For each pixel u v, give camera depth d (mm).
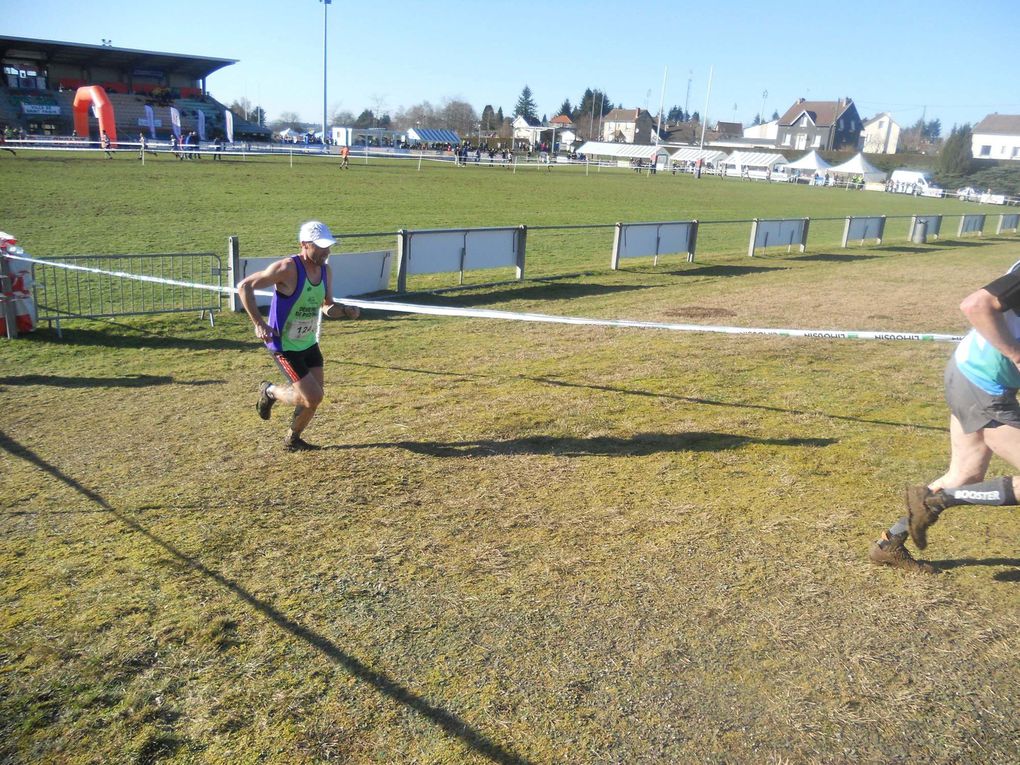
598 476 5137
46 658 3162
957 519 4504
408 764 2643
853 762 2680
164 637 3314
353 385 7465
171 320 10484
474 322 10914
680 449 5680
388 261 13156
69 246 16312
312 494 4809
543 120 175125
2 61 71375
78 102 51688
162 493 4824
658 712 2902
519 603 3592
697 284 15141
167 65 79125
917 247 23969
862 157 70812
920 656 3252
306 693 2984
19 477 5102
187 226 20156
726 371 8133
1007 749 2744
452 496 4793
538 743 2744
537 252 19516
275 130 130125
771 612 3547
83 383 7523
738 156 84750
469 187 38938
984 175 74375
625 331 10336
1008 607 3602
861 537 4285
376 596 3645
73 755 2670
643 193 42656
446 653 3229
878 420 6461
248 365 8320
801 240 21438
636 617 3488
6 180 28781
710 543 4188
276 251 16734
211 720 2840
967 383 3529
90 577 3799
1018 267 3264
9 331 9312
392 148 81562
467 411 6582
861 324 11148
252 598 3617
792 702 2969
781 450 5680
